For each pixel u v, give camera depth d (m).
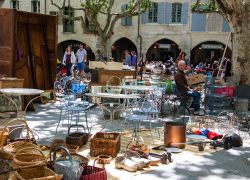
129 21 33.34
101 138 6.66
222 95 11.30
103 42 25.41
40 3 34.69
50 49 12.64
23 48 11.77
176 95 11.27
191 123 9.70
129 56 20.80
